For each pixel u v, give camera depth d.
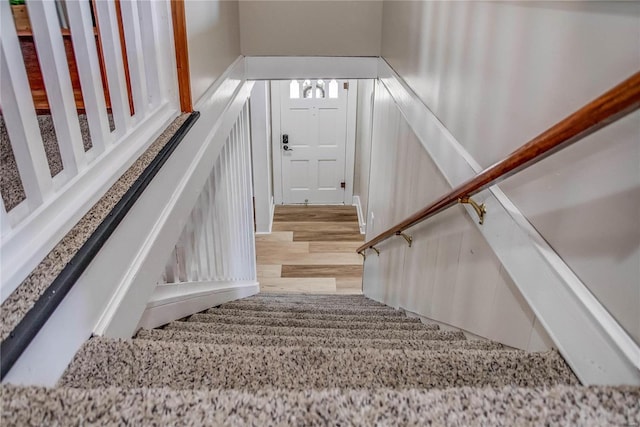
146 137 1.55
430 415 0.72
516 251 1.38
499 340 1.61
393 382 1.01
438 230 2.28
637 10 0.87
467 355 1.11
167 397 0.73
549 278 1.20
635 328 0.91
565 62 1.13
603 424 0.72
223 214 3.07
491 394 0.76
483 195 1.63
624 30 0.91
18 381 0.81
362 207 6.15
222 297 3.11
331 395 0.75
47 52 1.01
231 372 1.00
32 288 0.90
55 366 0.94
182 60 1.91
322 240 5.80
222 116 2.80
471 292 1.86
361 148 6.17
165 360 1.03
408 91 2.76
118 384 0.97
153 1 1.71
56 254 1.00
